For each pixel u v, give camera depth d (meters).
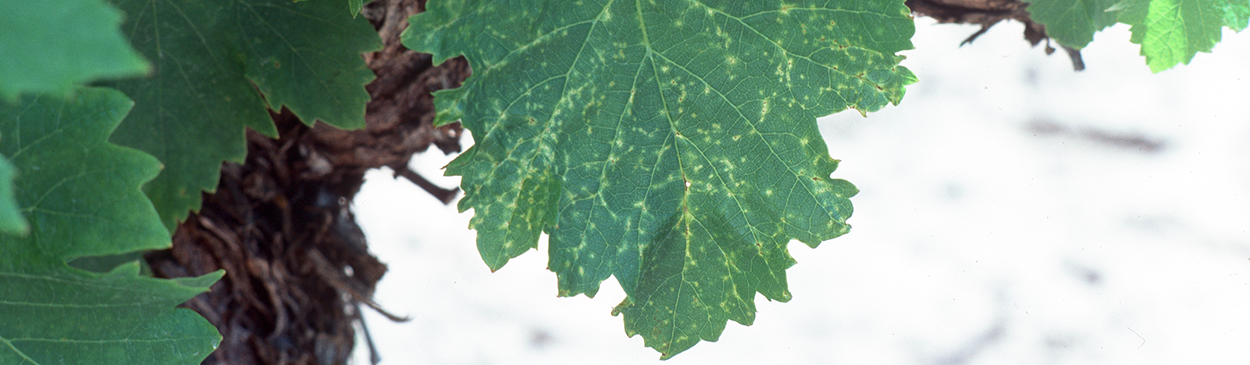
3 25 0.25
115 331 0.51
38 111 0.47
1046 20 0.66
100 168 0.47
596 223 0.56
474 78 0.55
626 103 0.56
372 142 0.69
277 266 0.69
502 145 0.55
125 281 0.50
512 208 0.55
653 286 0.57
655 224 0.56
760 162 0.56
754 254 0.57
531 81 0.55
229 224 0.67
